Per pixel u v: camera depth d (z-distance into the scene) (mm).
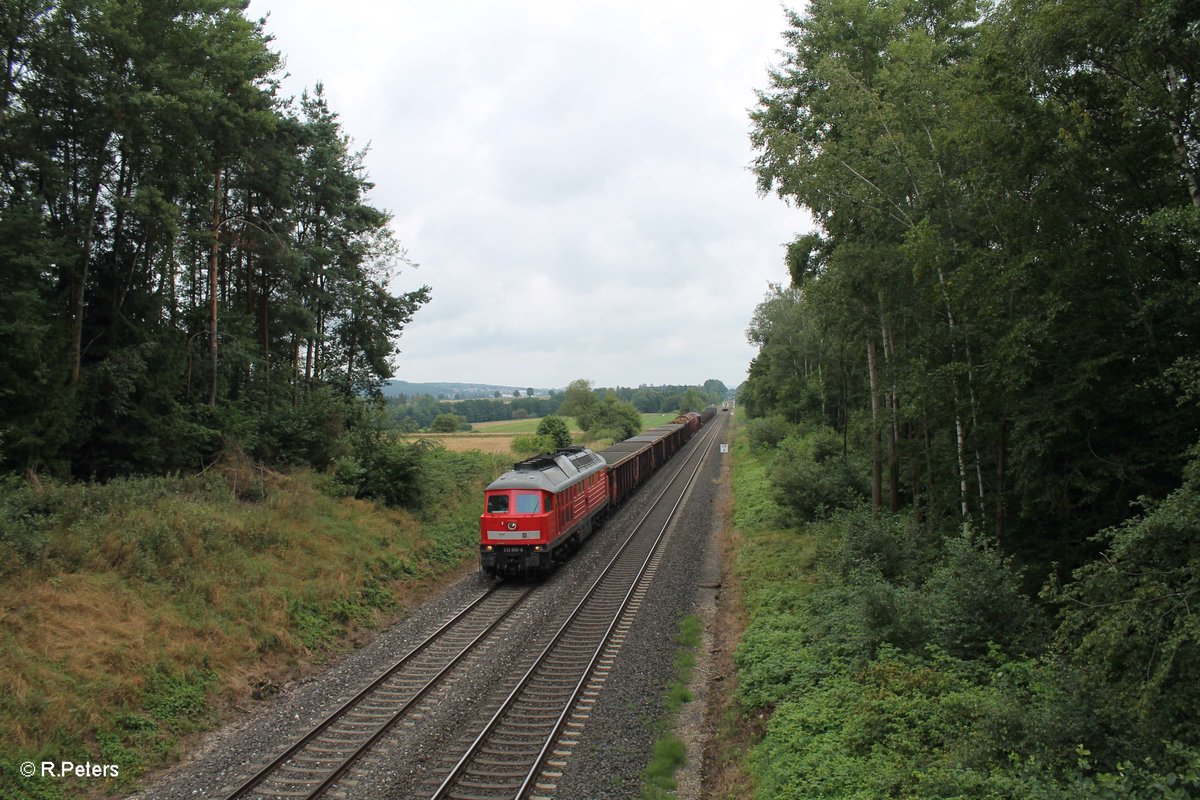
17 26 15992
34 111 17469
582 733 10117
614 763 9320
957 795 6559
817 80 20844
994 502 15906
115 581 12586
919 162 15641
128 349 18750
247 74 20875
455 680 12156
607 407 79812
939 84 15602
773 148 17422
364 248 30562
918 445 18656
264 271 26250
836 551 16641
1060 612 8102
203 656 11930
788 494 24844
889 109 16266
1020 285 12719
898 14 19156
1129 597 7473
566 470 22922
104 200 19453
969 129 13039
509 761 9352
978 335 14219
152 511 15180
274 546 16734
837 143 17719
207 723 10758
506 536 18875
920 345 16719
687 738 10273
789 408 51062
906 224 16297
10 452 15266
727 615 16062
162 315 22531
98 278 19672
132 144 18219
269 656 13094
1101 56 11000
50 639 10492
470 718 10656
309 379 30312
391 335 32031
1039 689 8508
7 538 11969
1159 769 6410
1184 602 6844
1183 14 8773
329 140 29094
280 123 24000
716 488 38438
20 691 9281
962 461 15797
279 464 22781
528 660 13016
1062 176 11875
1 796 7992
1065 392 12336
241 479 19922
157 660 11320
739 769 9180
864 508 18094
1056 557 13805
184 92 17891
